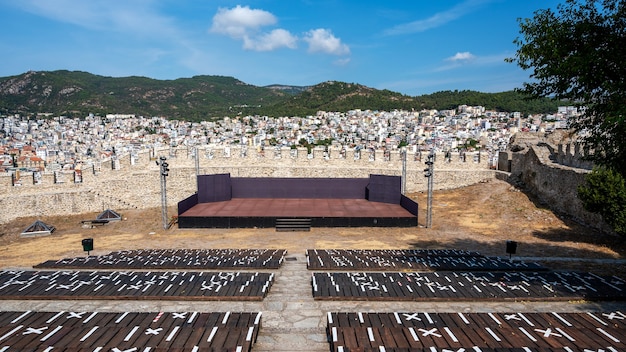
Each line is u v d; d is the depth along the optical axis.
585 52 9.16
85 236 18.19
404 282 10.65
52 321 7.92
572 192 19.17
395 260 13.02
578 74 9.13
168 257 13.47
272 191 25.12
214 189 23.88
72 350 6.60
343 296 9.67
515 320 8.05
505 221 19.88
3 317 8.12
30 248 16.16
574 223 18.42
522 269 12.18
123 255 13.95
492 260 13.11
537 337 7.19
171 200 25.48
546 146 24.52
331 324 7.83
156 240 17.33
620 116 8.05
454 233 18.28
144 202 24.52
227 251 14.63
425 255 13.91
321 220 19.53
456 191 26.17
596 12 9.34
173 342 6.91
